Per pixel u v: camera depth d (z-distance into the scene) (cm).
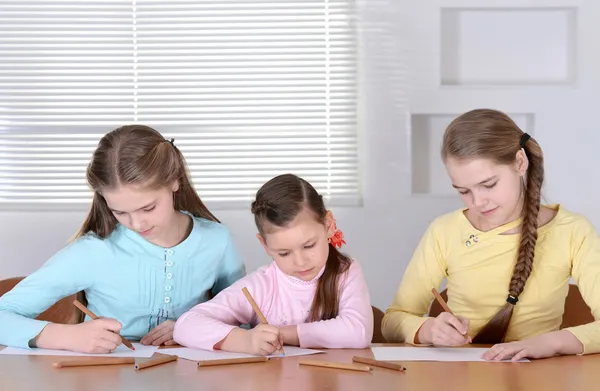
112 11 327
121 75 328
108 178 186
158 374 152
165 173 191
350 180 328
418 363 161
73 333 177
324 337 181
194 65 327
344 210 323
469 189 188
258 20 325
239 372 153
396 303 213
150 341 193
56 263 200
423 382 143
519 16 332
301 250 182
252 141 329
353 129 327
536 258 202
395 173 321
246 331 175
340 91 325
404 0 319
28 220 325
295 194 180
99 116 329
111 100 328
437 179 337
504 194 187
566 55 332
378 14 320
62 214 325
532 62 333
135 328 210
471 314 209
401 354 172
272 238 181
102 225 204
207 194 329
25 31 327
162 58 328
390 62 320
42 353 173
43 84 328
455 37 333
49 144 329
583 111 321
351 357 169
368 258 323
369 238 323
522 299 202
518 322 203
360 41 321
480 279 206
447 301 223
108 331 175
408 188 322
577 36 321
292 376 149
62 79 328
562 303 207
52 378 149
